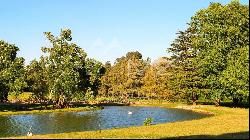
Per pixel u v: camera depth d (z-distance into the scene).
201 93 86.88
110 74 147.50
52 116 74.38
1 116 74.19
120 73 146.88
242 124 40.84
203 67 79.81
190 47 96.38
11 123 61.12
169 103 108.94
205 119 49.12
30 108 92.81
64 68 95.56
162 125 43.28
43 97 102.44
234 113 63.16
